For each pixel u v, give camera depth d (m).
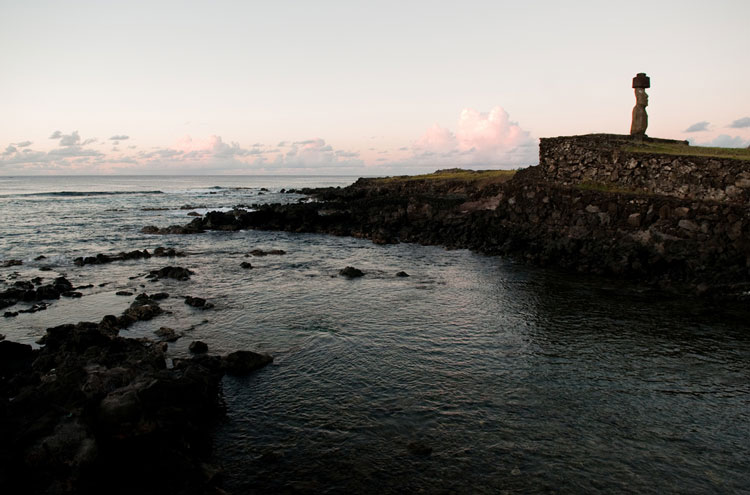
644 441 12.59
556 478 11.05
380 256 40.12
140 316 22.22
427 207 56.25
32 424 9.80
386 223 56.19
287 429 13.08
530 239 40.72
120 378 11.86
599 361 17.69
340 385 15.72
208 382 14.29
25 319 22.34
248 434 12.82
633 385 15.76
